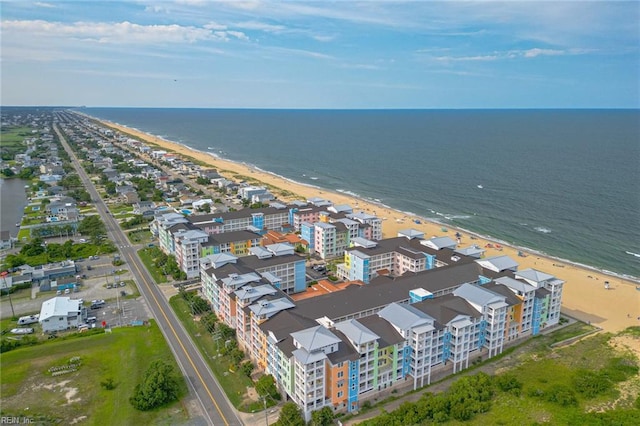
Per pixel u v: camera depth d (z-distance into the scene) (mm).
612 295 196375
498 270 178125
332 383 118062
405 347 131125
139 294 191875
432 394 127250
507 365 142375
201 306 173250
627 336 160250
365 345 122875
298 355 116000
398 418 113625
